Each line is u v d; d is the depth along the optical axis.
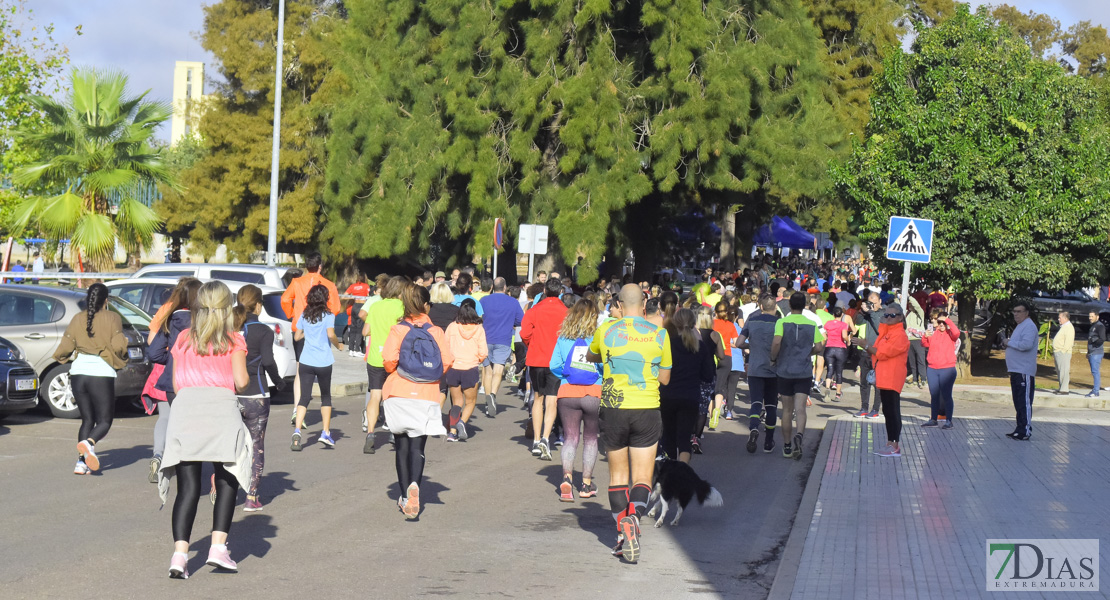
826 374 21.42
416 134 30.84
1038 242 21.62
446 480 10.38
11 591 6.12
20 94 27.23
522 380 16.42
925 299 26.27
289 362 16.36
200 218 39.22
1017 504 9.21
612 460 7.67
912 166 22.16
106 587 6.27
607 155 27.45
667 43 27.80
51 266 35.22
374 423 11.78
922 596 6.22
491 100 29.38
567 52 28.41
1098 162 21.98
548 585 6.68
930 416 16.09
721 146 28.30
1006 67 21.98
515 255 34.81
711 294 16.94
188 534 6.48
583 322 10.09
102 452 11.19
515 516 8.81
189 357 6.53
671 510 9.35
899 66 22.91
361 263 39.28
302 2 39.41
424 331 8.62
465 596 6.35
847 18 40.38
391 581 6.64
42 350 13.70
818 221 48.09
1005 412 17.55
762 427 14.70
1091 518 8.62
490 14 29.16
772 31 29.83
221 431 6.44
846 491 9.80
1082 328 34.16
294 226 36.91
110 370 9.83
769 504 9.74
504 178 30.02
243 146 37.66
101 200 26.56
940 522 8.41
